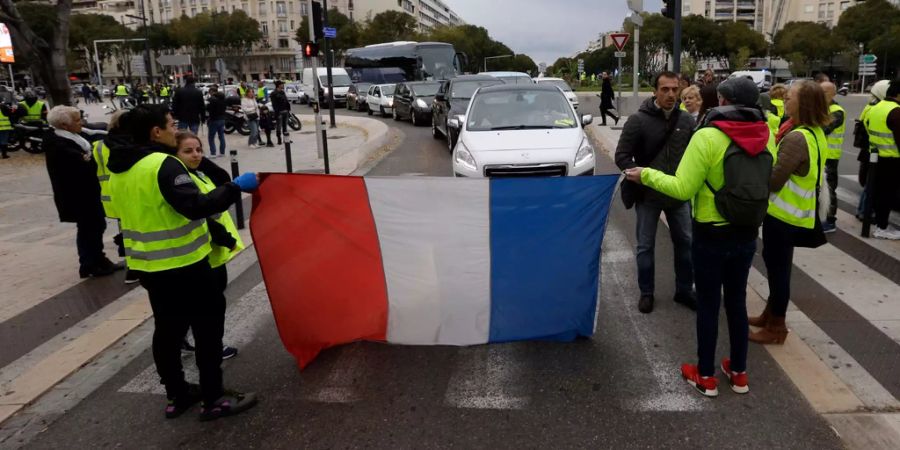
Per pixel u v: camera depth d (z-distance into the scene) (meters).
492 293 4.43
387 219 4.33
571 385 4.07
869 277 5.84
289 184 4.12
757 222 3.49
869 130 7.04
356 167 13.36
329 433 3.63
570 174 7.71
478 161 7.80
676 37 13.34
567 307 4.47
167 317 3.69
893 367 4.16
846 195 9.64
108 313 5.68
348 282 4.42
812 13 105.12
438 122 17.64
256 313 5.54
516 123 8.69
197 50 96.88
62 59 17.42
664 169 4.90
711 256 3.65
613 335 4.80
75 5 149.25
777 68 76.25
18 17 16.56
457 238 4.34
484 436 3.55
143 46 92.12
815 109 4.18
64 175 6.32
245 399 3.92
